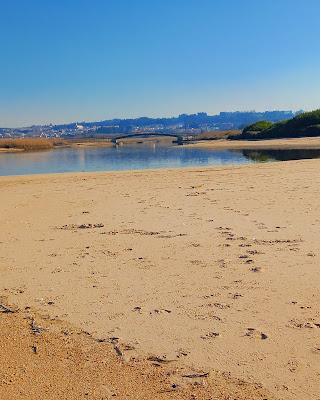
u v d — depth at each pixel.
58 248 7.95
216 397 3.53
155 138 126.31
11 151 64.88
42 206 12.61
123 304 5.37
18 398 3.60
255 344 4.30
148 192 14.56
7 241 8.63
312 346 4.21
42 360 4.18
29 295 5.79
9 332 4.75
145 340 4.49
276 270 6.24
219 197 12.79
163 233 8.64
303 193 12.73
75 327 4.83
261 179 16.78
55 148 74.94
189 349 4.28
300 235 7.98
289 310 4.98
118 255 7.33
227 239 7.96
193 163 32.50
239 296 5.43
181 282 5.98
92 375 3.91
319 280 5.81
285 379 3.73
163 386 3.71
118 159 40.72
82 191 15.49
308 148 43.62
